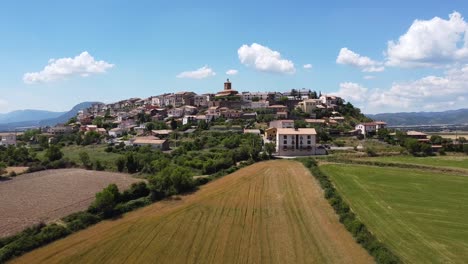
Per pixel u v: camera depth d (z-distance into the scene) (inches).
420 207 3038.9
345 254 2092.8
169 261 2036.2
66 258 2127.2
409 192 3553.2
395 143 7037.4
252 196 3435.0
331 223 2632.9
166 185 3563.0
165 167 4266.7
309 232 2456.9
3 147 7342.5
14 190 3828.7
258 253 2122.3
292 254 2101.4
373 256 2050.9
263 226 2593.5
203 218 2802.7
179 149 6230.3
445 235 2394.2
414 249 2165.4
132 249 2224.4
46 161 5585.6
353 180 4082.2
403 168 4904.0
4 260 2126.0
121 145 7352.4
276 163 5295.3
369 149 6195.9
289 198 3329.2
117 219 2864.2
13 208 3144.7
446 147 6501.0
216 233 2465.6
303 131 6343.5
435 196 3403.1
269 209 3006.9
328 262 1991.9
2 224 2723.9
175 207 3149.6
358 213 2869.1
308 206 3065.9
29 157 5944.9
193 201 3316.9
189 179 3828.7
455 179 4175.7
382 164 5128.0
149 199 3376.0
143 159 5216.5
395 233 2427.4
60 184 4121.6
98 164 5319.9
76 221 2728.8
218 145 6806.1
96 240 2401.6
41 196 3563.0
